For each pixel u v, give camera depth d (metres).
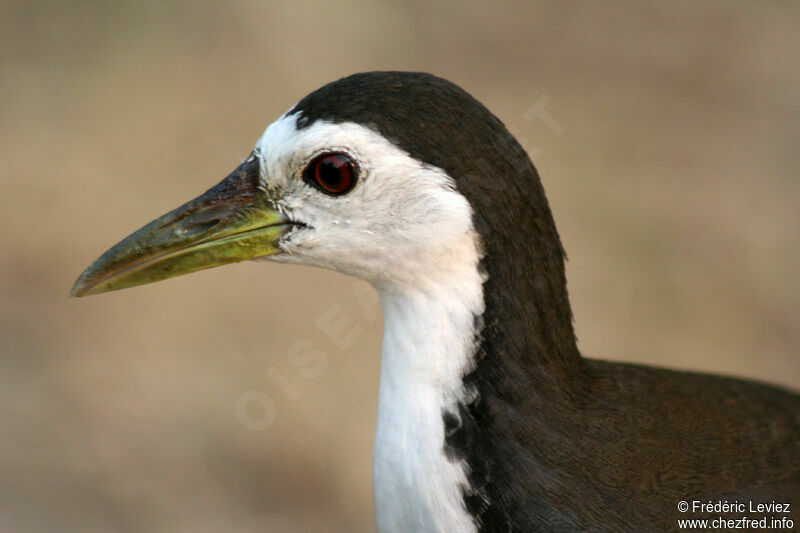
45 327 12.62
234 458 11.30
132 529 10.62
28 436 11.43
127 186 14.25
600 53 17.23
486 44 17.28
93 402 11.80
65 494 10.88
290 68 16.38
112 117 15.43
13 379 12.02
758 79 16.78
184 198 14.05
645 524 5.30
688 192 14.47
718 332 12.65
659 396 5.97
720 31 17.86
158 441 11.43
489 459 5.44
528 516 5.34
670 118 15.87
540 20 18.05
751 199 14.43
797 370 12.31
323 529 10.65
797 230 13.95
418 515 5.62
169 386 11.95
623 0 18.50
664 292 13.03
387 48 16.97
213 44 16.80
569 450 5.44
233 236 5.89
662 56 17.23
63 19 17.20
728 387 6.36
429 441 5.53
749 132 15.65
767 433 5.95
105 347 12.38
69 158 14.72
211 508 10.80
